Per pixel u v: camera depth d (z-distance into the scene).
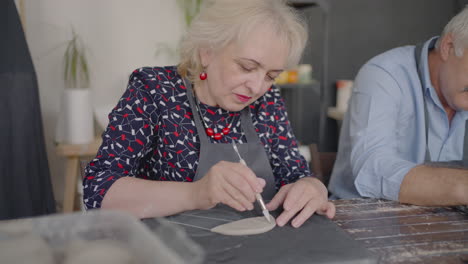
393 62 1.43
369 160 1.23
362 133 1.34
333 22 3.38
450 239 0.82
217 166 0.88
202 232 0.81
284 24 0.99
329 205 0.96
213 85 1.08
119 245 0.50
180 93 1.18
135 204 0.90
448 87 1.29
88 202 0.93
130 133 1.09
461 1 3.49
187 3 2.85
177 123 1.16
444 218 0.96
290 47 1.02
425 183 1.05
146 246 0.49
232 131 1.22
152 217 0.89
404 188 1.08
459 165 1.28
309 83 2.98
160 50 3.02
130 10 2.91
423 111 1.41
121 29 2.91
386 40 3.48
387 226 0.90
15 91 1.85
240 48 0.98
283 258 0.68
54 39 2.74
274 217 0.92
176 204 0.89
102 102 2.92
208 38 1.02
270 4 1.00
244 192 0.85
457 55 1.23
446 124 1.43
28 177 1.90
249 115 1.24
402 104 1.42
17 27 1.89
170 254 0.44
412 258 0.73
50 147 2.79
